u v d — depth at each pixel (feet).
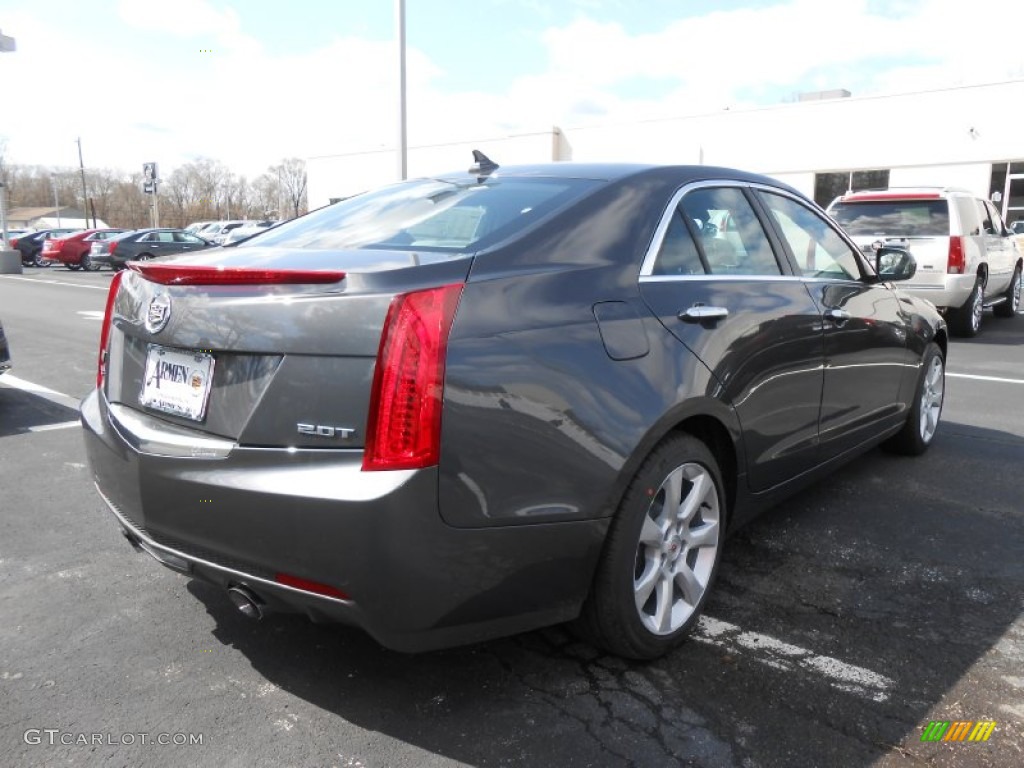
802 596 10.53
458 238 8.73
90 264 97.66
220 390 7.63
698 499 9.23
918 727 7.82
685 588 9.21
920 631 9.65
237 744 7.61
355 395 6.88
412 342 6.86
